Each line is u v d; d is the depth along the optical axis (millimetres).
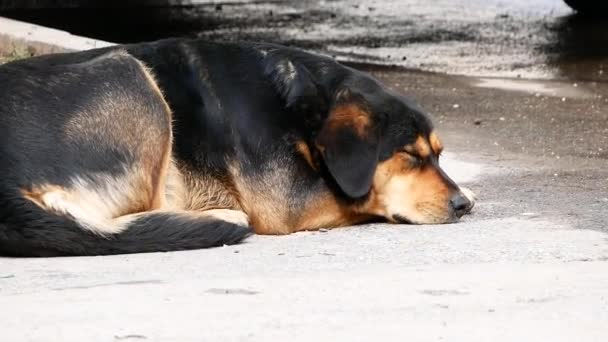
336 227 12109
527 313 7641
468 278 8805
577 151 17000
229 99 11945
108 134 11141
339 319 7480
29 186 10625
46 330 7242
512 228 11281
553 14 32875
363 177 11641
